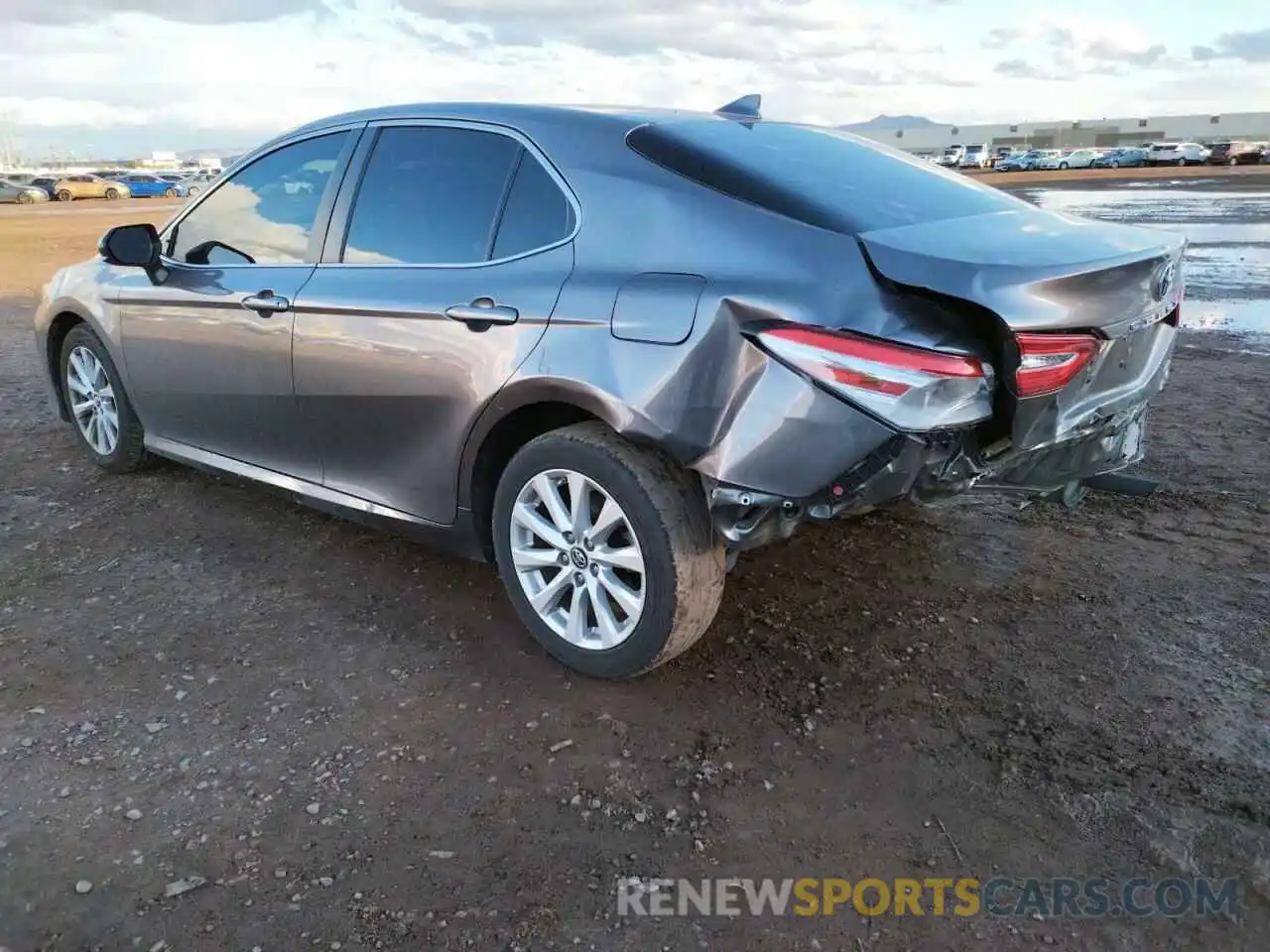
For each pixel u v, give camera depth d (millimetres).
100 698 3006
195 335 4043
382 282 3373
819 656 3240
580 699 3004
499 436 3178
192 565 3924
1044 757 2727
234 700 3000
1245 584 3686
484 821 2490
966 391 2461
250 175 4043
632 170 2957
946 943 2135
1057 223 3061
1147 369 3027
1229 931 2152
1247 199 26000
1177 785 2600
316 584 3768
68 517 4414
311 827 2463
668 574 2787
